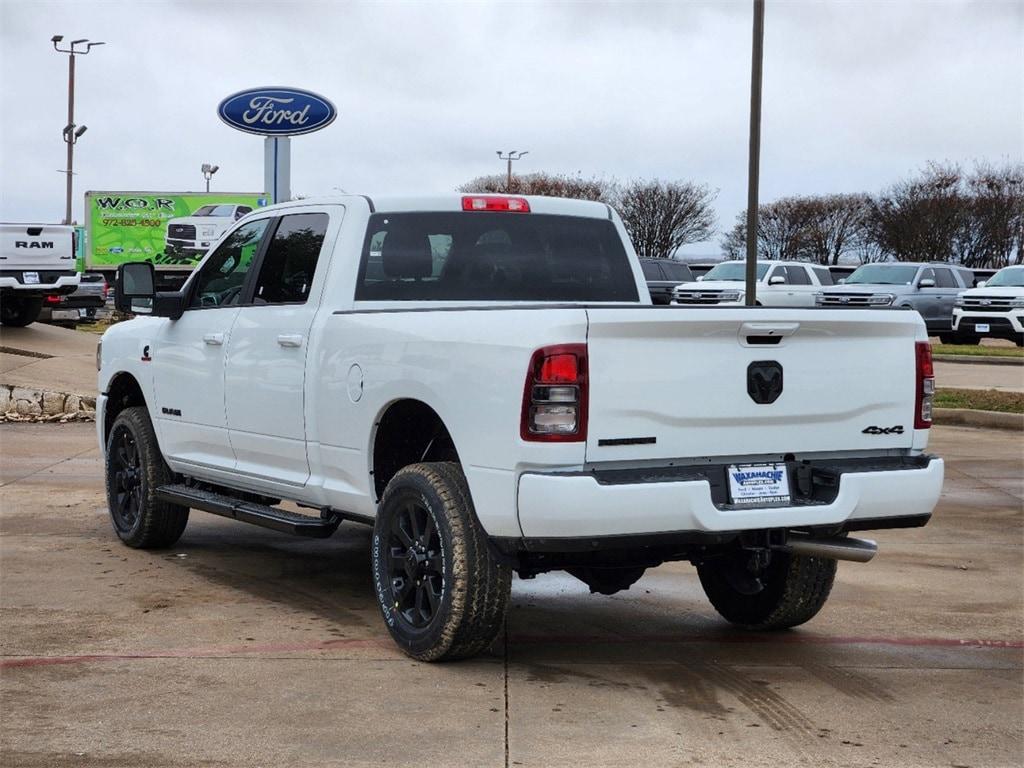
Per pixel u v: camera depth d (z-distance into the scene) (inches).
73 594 279.1
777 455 218.4
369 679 218.2
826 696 213.6
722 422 211.5
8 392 648.4
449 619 217.0
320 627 253.4
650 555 225.9
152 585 289.1
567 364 200.1
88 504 397.4
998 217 2637.8
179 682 215.2
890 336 228.1
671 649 243.1
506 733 191.6
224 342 286.2
